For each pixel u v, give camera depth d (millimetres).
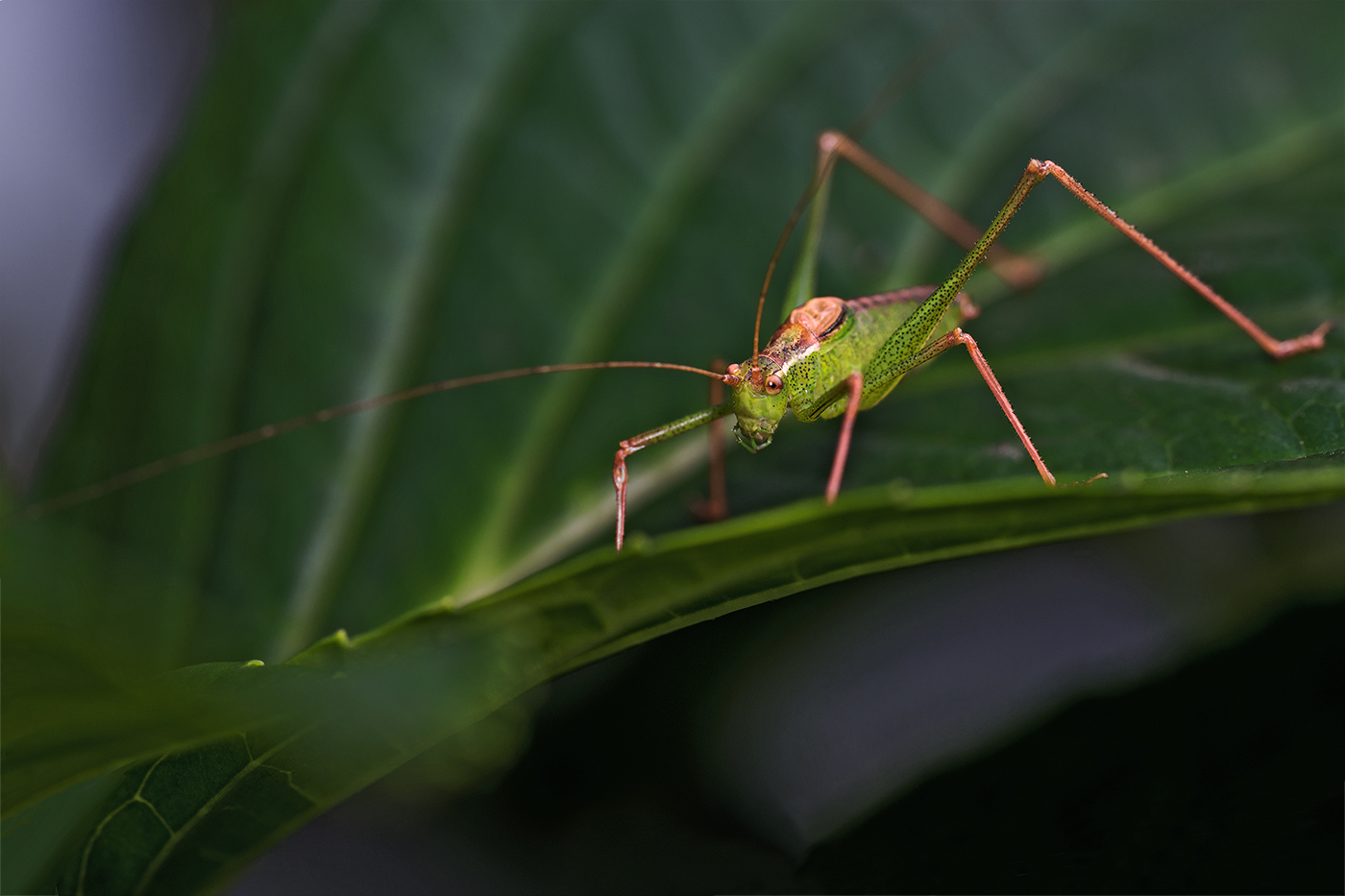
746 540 152
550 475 179
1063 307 176
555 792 172
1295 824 160
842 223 187
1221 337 170
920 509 152
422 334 184
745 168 188
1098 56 189
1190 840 161
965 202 187
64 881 157
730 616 178
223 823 157
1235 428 165
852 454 175
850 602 179
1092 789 164
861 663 178
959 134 188
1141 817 162
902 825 165
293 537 177
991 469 169
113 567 101
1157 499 152
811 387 178
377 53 189
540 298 185
